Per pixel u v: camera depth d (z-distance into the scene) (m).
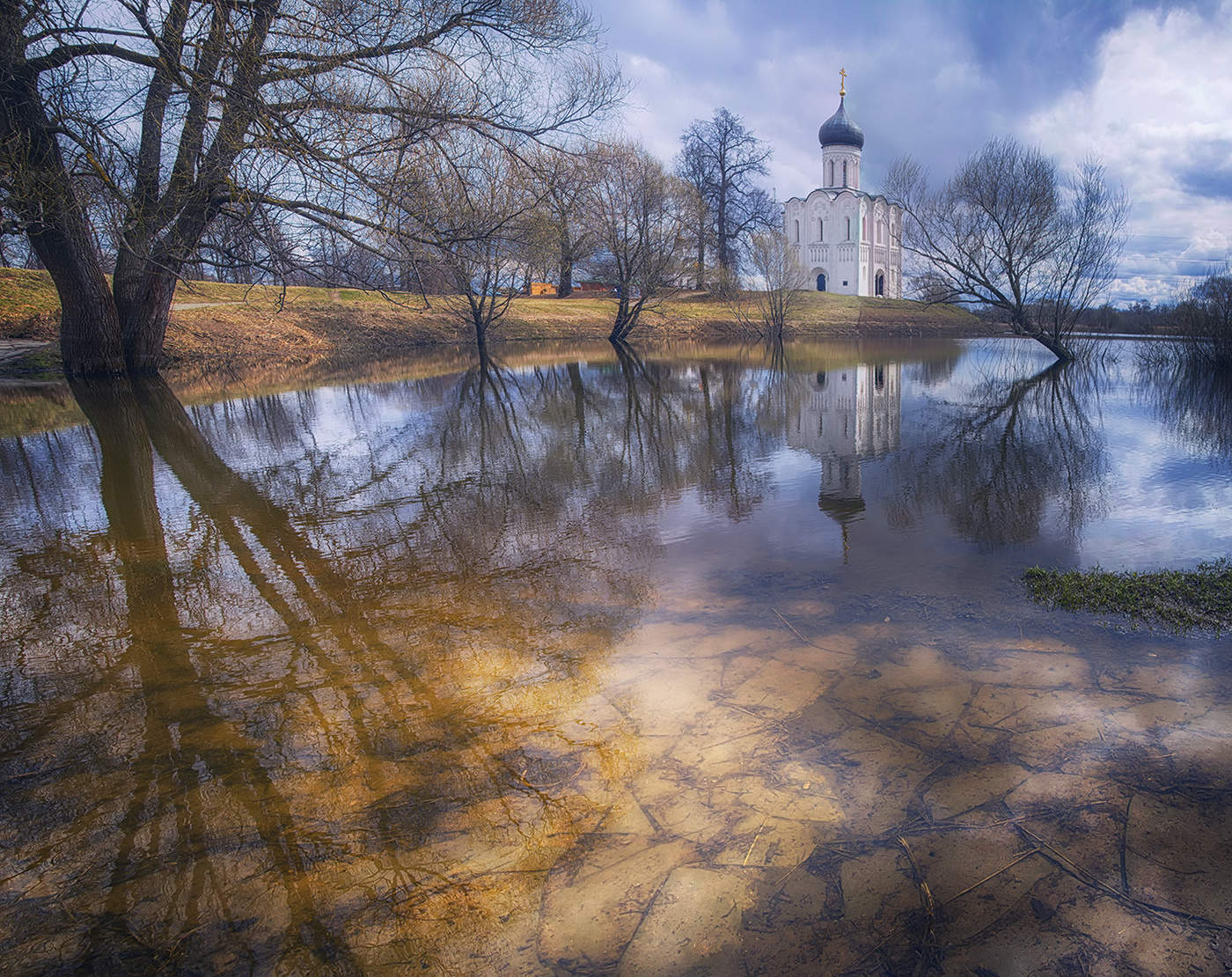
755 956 1.82
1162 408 11.10
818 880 2.05
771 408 12.23
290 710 3.01
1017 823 2.24
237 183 8.82
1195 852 2.10
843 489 6.52
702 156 52.38
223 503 6.33
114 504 6.35
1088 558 4.55
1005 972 1.76
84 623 3.93
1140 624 3.55
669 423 10.62
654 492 6.54
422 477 7.27
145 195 10.06
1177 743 2.59
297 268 9.35
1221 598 3.76
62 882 2.15
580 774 2.54
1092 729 2.70
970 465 7.46
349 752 2.72
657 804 2.38
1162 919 1.89
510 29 10.73
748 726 2.78
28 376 15.51
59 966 1.87
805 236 66.75
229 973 1.83
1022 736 2.67
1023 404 12.10
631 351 27.58
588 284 52.19
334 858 2.20
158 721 2.97
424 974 1.81
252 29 8.40
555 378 17.44
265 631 3.77
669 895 2.02
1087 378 16.09
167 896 2.08
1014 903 1.96
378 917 1.98
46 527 5.71
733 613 3.84
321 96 8.49
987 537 5.04
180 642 3.68
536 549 4.98
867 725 2.77
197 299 25.94
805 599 4.00
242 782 2.57
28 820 2.41
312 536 5.36
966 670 3.17
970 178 18.02
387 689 3.15
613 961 1.82
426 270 11.05
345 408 12.41
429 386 15.80
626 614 3.86
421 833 2.29
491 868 2.14
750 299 43.47
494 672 3.27
